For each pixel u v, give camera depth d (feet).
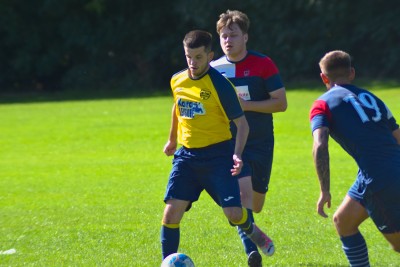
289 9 420.77
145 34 460.55
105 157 179.11
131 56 467.93
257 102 82.28
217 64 84.84
